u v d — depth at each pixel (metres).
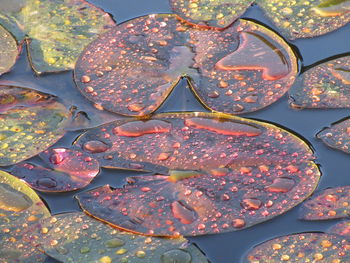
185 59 1.70
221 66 1.69
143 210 1.59
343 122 1.66
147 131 1.65
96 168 1.62
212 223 1.58
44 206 1.60
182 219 1.58
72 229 1.58
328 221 1.58
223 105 1.66
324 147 1.64
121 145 1.64
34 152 1.63
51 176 1.62
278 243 1.57
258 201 1.59
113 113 1.66
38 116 1.67
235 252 1.56
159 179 1.61
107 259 1.56
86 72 1.69
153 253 1.56
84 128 1.65
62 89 1.69
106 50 1.71
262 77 1.68
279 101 1.67
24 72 1.71
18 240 1.57
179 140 1.64
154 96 1.67
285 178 1.61
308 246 1.56
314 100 1.67
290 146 1.63
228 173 1.61
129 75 1.69
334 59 1.71
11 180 1.61
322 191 1.60
